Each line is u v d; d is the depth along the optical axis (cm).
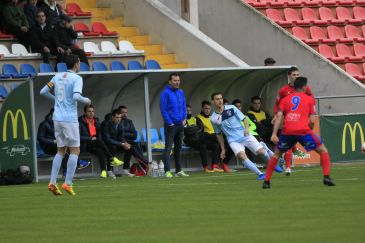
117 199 2967
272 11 6122
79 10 5803
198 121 4569
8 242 2067
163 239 2042
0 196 3269
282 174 3966
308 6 6228
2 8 5322
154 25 5653
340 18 6266
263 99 4841
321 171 4075
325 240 1947
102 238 2091
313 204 2588
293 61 5425
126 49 5472
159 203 2784
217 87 4816
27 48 5219
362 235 1998
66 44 5100
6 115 4169
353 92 5316
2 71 4997
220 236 2056
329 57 5828
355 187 3073
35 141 4172
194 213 2492
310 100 3153
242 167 4775
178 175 4222
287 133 3144
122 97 4672
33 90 4238
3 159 4159
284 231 2095
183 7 5669
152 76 4584
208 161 4753
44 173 4400
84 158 4506
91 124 4316
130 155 4447
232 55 5284
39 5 5366
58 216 2538
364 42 6000
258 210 2498
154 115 4794
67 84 3112
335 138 4794
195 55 5412
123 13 5834
